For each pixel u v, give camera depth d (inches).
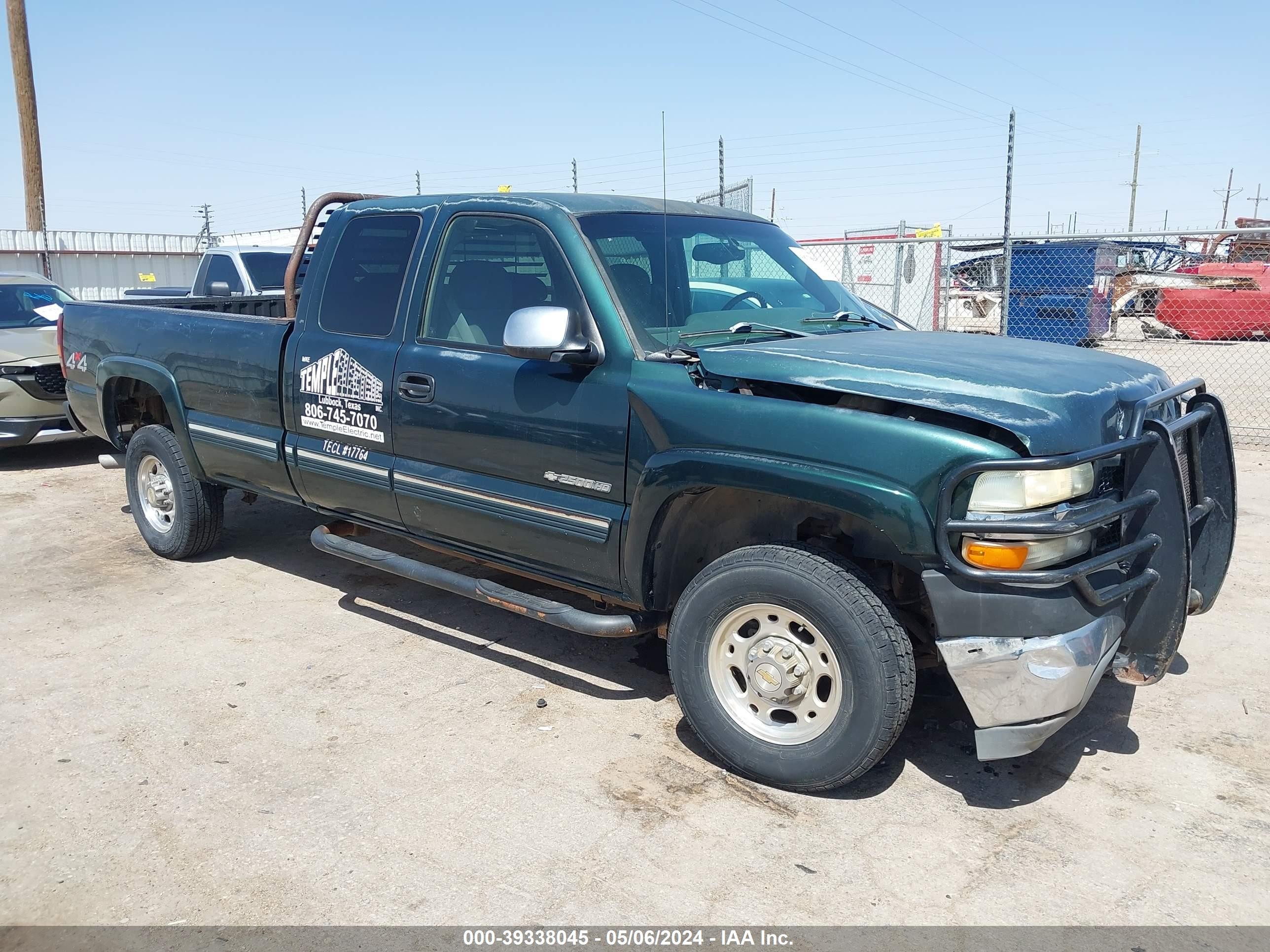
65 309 254.5
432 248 169.9
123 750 149.3
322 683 172.7
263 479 203.8
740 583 133.7
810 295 179.2
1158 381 147.5
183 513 229.9
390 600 213.8
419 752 148.7
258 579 227.6
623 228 158.9
